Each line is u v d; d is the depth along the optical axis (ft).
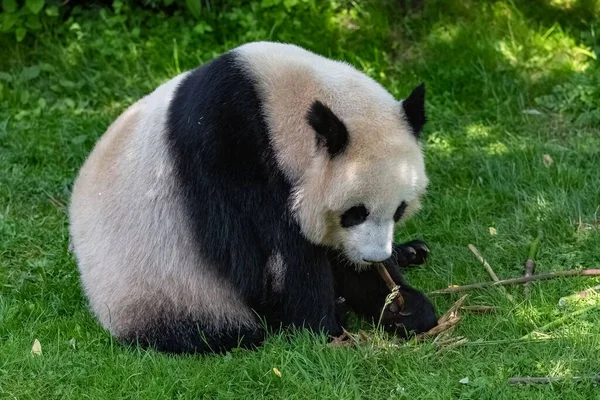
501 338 34.04
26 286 38.58
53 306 37.29
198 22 56.59
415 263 39.96
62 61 54.03
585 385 30.53
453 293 37.52
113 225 34.73
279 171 32.07
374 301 36.14
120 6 55.52
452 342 33.42
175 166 33.24
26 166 47.70
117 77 53.72
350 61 54.75
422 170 32.76
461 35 55.72
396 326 35.40
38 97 52.54
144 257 33.96
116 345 34.35
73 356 33.30
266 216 32.53
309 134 31.83
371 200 31.24
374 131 31.58
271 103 32.01
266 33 55.42
